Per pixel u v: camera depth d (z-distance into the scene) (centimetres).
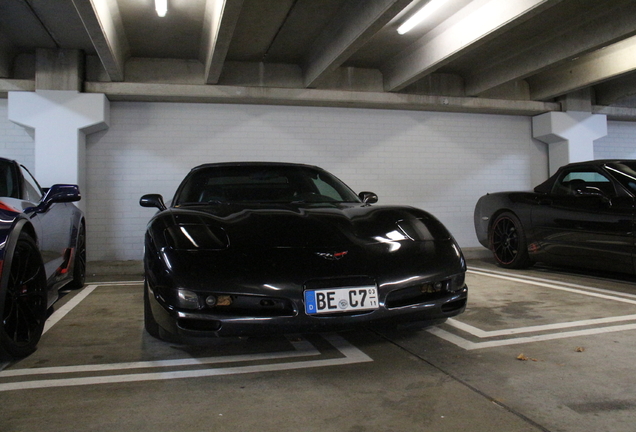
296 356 212
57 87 600
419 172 751
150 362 207
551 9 513
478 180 780
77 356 218
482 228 542
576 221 419
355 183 725
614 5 503
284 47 610
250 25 540
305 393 168
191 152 672
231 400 163
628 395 162
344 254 204
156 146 663
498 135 794
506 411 150
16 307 205
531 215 468
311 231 216
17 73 609
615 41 518
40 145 595
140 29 547
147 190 658
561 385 172
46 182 594
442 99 723
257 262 195
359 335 246
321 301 192
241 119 688
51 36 563
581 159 791
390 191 738
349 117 725
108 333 262
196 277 191
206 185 293
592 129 796
